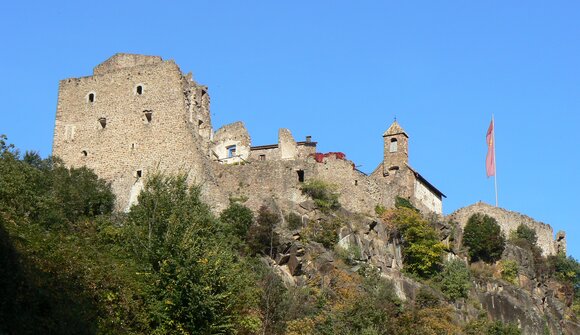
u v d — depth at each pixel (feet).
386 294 263.08
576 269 382.63
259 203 307.99
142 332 173.58
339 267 288.92
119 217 268.82
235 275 192.65
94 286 169.89
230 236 253.24
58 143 318.65
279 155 357.00
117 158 311.68
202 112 321.32
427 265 319.47
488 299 326.03
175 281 180.24
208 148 317.42
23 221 189.57
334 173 324.60
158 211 198.49
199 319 179.32
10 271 146.20
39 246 168.35
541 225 388.16
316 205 311.06
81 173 298.56
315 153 361.71
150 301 178.60
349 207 321.93
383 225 320.70
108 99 319.68
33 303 148.46
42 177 270.67
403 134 367.86
